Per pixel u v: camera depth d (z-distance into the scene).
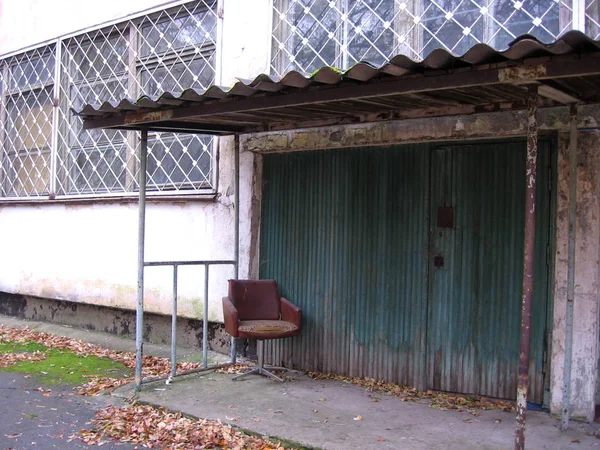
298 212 6.54
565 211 4.96
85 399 5.70
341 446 4.42
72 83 8.96
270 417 5.01
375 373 5.97
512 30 5.32
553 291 5.06
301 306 6.48
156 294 7.61
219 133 6.39
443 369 5.59
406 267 5.81
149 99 5.03
